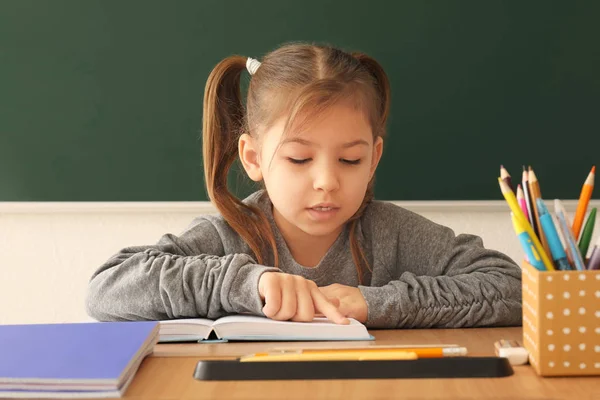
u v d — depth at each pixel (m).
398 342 0.87
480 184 2.24
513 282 1.07
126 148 2.21
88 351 0.73
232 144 1.33
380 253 1.31
